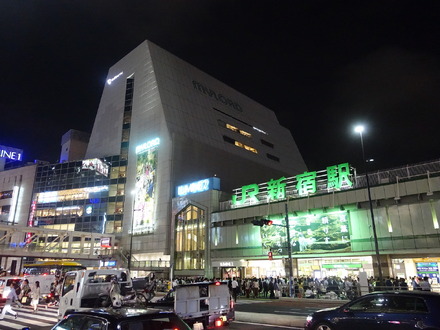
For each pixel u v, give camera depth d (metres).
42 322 16.33
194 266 47.78
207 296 12.55
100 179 65.81
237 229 43.38
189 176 57.66
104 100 75.44
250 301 27.42
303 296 28.39
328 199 35.56
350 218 33.84
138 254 56.28
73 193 66.81
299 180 38.94
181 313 11.66
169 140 57.09
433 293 8.80
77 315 6.17
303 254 35.97
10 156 88.62
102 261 50.72
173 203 53.47
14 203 69.75
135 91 68.12
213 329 13.38
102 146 69.81
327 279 28.17
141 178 60.06
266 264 40.78
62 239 51.44
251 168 70.25
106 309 6.16
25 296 23.20
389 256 31.73
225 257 43.62
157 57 68.75
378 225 31.98
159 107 61.16
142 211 57.91
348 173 35.06
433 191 29.42
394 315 8.66
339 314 9.66
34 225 66.88
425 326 8.08
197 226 49.06
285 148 87.56
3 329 14.42
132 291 16.08
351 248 33.00
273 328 13.78
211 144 63.66
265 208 40.72
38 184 70.12
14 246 47.09
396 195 31.23
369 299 9.44
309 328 10.24
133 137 64.56
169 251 52.06
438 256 29.33
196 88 71.88
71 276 15.52
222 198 49.50
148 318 5.68
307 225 36.47
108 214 62.69
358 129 28.66
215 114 71.38
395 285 24.30
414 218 30.12
